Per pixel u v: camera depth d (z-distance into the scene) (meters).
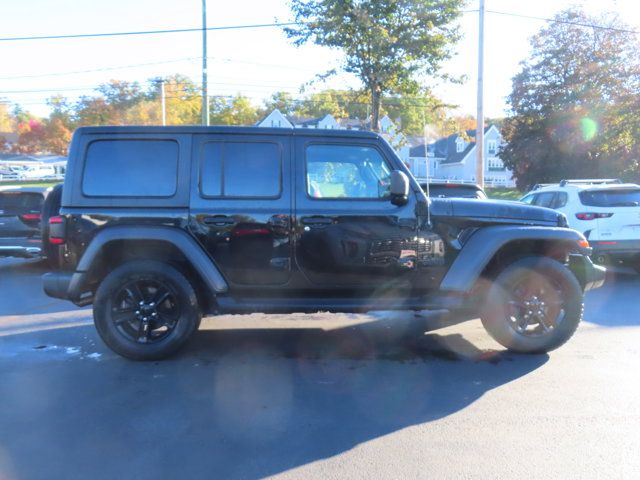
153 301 5.32
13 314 7.23
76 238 5.13
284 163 5.22
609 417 4.07
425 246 5.28
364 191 5.30
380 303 5.31
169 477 3.27
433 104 19.75
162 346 5.25
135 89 41.09
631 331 6.37
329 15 17.64
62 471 3.33
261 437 3.76
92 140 5.20
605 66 32.19
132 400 4.39
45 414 4.13
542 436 3.78
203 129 5.20
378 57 17.67
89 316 7.12
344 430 3.87
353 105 21.86
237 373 5.01
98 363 5.28
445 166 47.84
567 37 33.16
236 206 5.14
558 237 5.35
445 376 4.93
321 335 6.27
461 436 3.78
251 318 7.07
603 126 32.22
